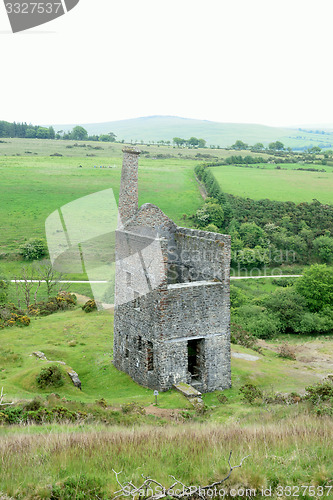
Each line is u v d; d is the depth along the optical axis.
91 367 38.31
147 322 32.66
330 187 145.12
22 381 32.78
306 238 105.31
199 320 32.62
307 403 22.41
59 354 40.94
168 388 31.84
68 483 10.41
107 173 159.38
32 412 20.69
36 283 77.56
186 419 24.73
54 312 61.09
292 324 66.75
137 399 30.03
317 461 11.39
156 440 13.18
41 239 93.31
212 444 12.66
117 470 11.12
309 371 41.84
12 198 124.62
